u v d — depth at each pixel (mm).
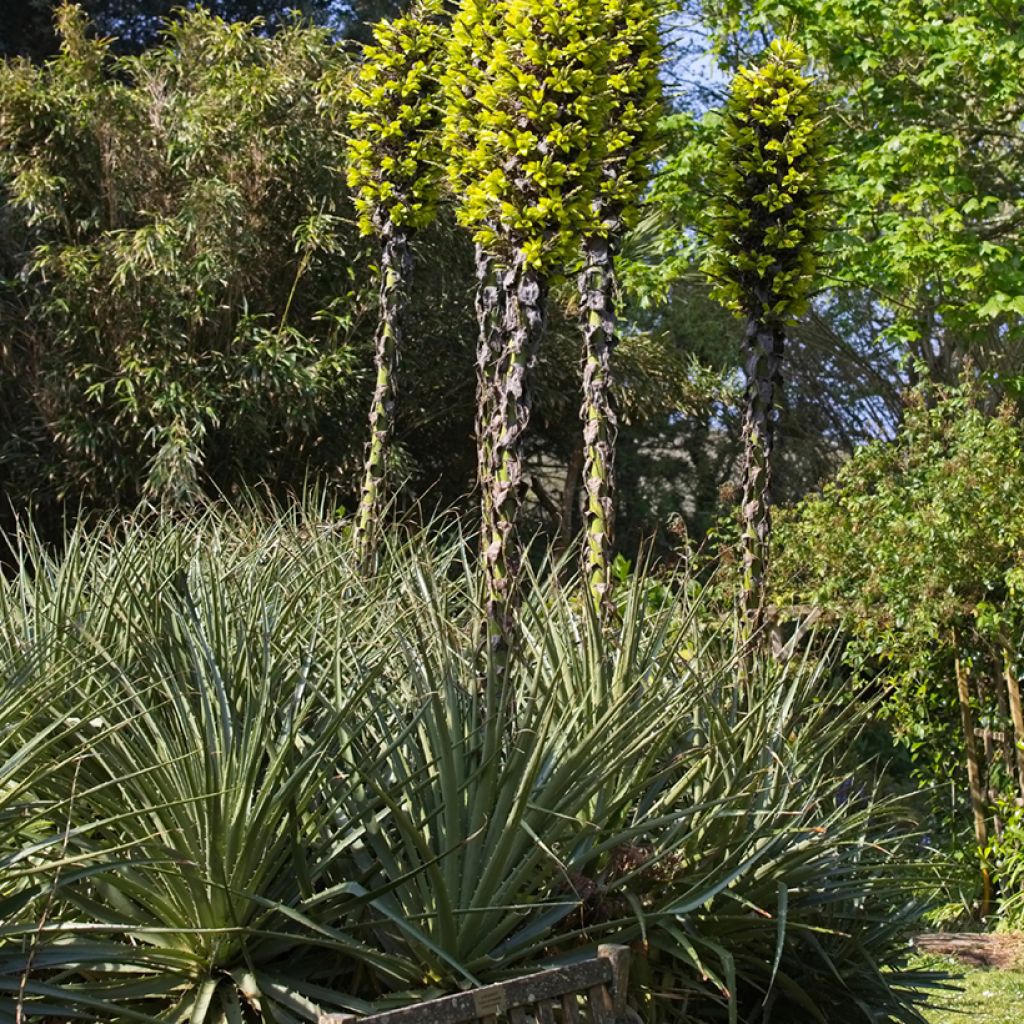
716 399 18797
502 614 4352
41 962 3018
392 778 3695
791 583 10523
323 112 12852
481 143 4887
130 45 19922
